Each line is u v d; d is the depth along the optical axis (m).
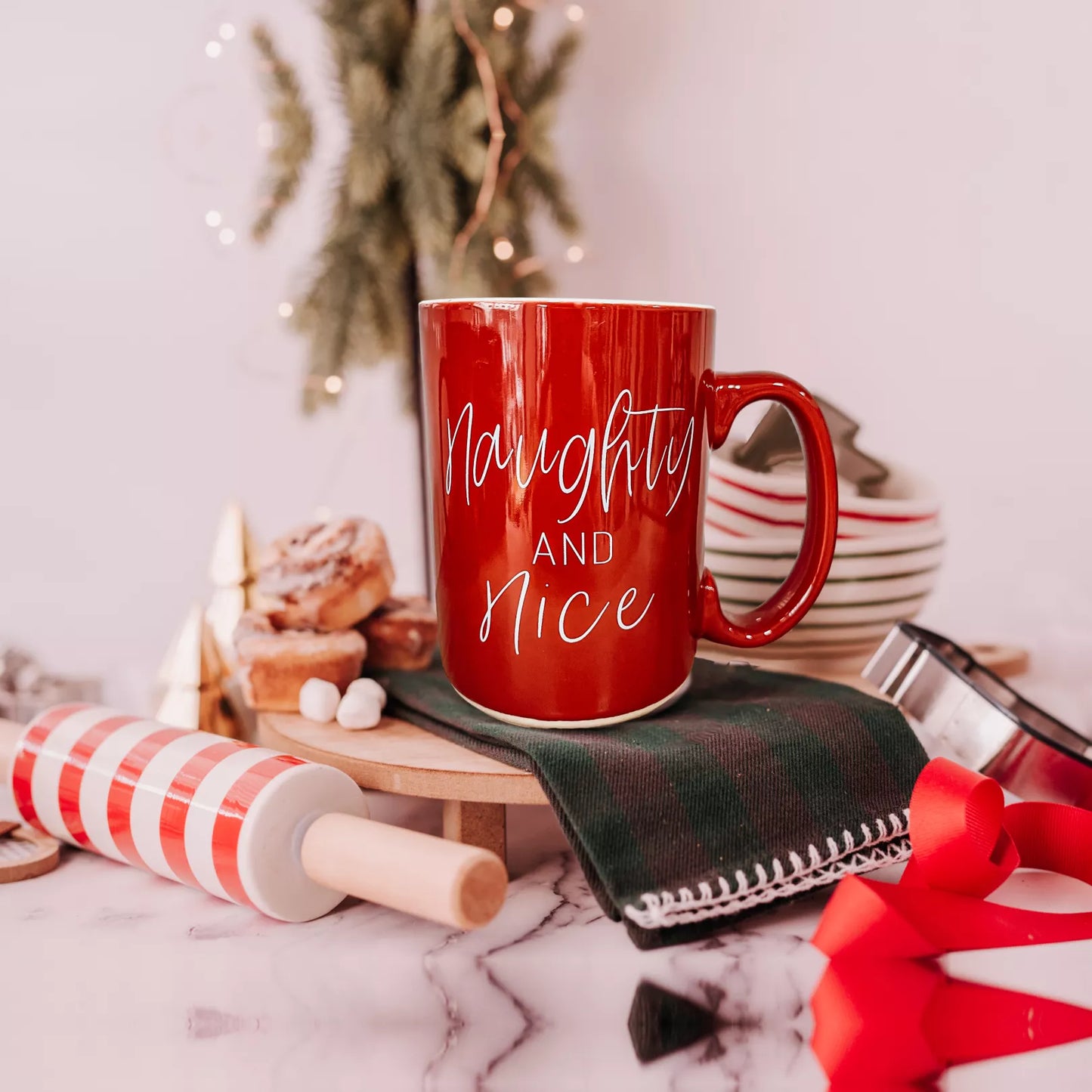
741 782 0.41
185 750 0.42
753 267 1.16
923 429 1.05
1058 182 0.95
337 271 1.04
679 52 1.17
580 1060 0.38
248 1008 0.39
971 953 0.38
